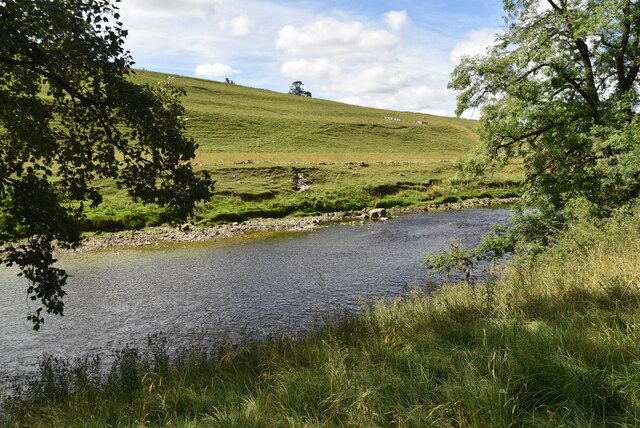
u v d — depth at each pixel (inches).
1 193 284.0
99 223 1131.9
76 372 267.1
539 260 440.8
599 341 172.7
